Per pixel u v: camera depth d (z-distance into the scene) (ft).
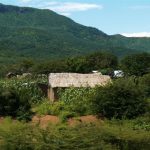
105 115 126.00
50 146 58.44
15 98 133.18
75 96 153.58
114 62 412.57
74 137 59.72
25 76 277.64
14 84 187.83
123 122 111.45
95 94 129.90
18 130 62.28
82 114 131.03
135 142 64.44
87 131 61.52
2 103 132.36
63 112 129.80
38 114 136.15
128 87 126.21
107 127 65.57
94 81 188.24
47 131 61.26
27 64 396.78
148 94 155.02
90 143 59.31
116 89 125.90
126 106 123.34
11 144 59.72
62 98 157.17
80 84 182.19
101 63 409.28
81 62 367.04
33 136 60.39
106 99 125.49
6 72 386.93
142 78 172.04
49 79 190.60
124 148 63.62
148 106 124.47
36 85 190.29
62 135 60.08
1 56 615.57
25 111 131.34
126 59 349.82
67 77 188.55
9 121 113.39
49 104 146.92
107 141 62.34
